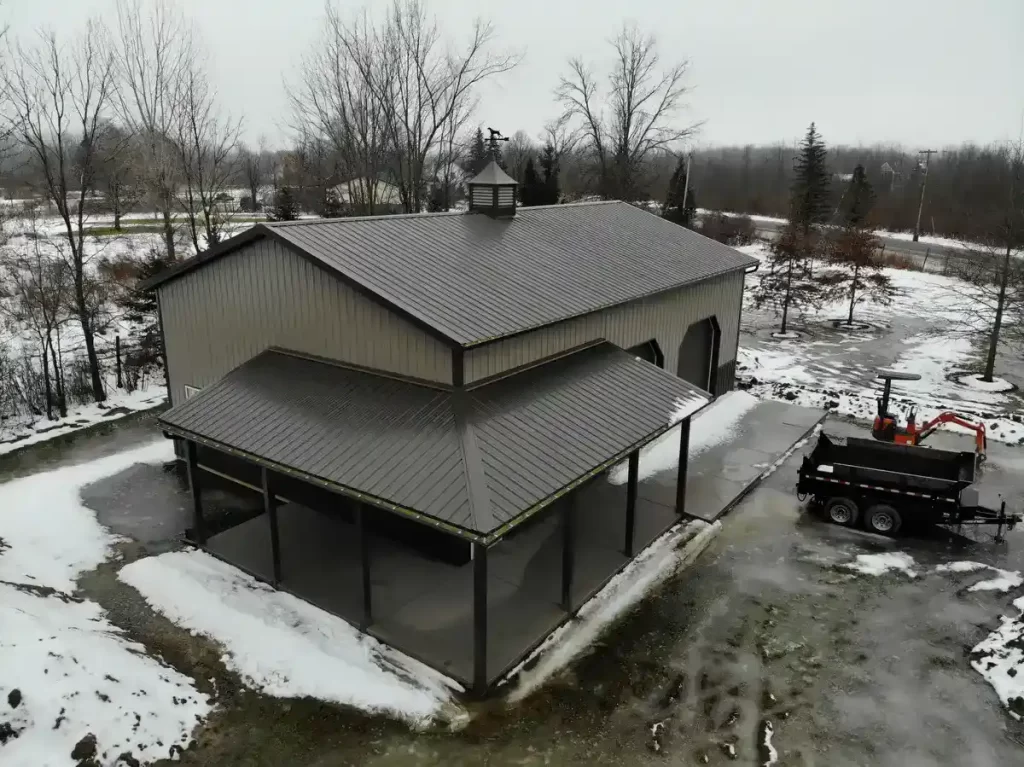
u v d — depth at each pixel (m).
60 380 20.48
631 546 12.90
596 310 14.23
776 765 8.53
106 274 33.75
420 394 11.68
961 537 13.99
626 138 48.72
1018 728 9.10
